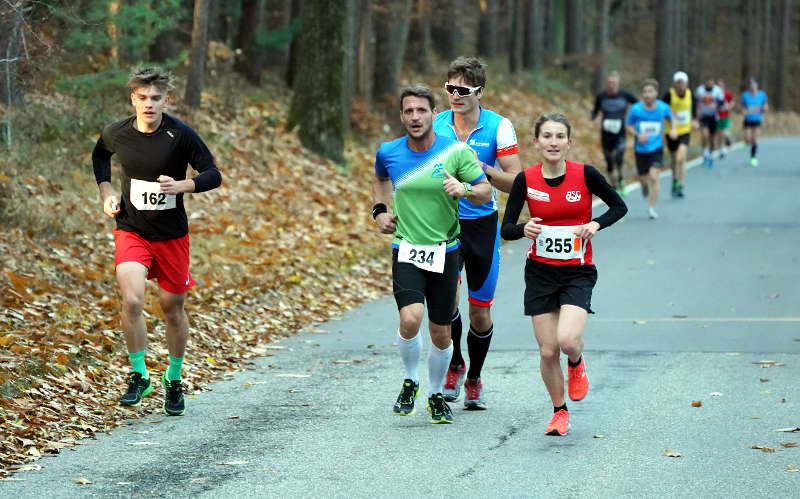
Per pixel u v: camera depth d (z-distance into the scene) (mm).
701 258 35094
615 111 52250
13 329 21516
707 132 68250
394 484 14219
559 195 16469
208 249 31266
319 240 35625
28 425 16562
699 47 134000
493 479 14391
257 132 45719
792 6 178750
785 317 26188
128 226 18281
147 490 13977
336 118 47656
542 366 16719
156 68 17984
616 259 35281
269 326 25922
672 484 14047
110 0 36562
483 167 18000
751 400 18672
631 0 155125
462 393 19906
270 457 15578
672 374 20828
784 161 72625
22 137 33188
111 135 18078
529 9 95312
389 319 27609
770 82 163625
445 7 85812
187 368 21312
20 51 30844
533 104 84250
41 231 28234
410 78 78188
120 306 24734
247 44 56719
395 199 17500
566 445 16078
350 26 53750
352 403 19078
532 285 16781
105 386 19469
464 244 18219
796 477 14242
